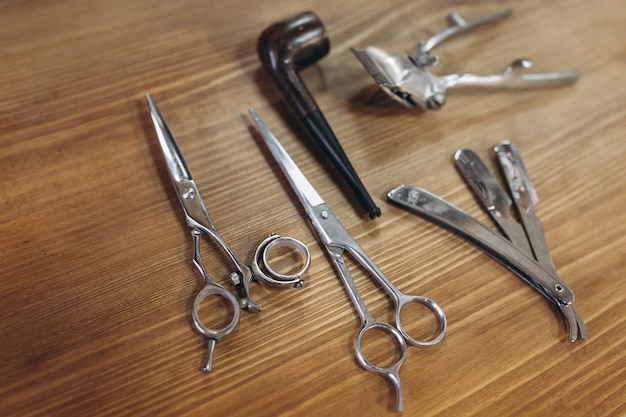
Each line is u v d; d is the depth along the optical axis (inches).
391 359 19.8
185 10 28.3
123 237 21.3
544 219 24.2
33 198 21.8
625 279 23.0
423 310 21.0
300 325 20.2
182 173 22.2
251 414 18.4
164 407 18.3
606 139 27.2
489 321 21.2
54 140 23.3
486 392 19.7
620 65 30.2
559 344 21.0
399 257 22.2
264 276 20.3
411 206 23.0
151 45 26.8
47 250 20.7
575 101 28.4
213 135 24.3
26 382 18.2
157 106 24.9
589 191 25.4
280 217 22.5
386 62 25.0
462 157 25.1
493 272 22.3
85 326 19.4
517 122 27.2
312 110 24.0
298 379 19.2
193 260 20.6
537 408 19.7
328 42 25.8
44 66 25.4
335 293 21.0
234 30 28.0
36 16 26.9
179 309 20.0
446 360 20.1
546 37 30.9
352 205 23.1
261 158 23.9
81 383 18.4
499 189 24.1
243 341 19.6
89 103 24.5
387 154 24.9
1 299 19.5
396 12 30.4
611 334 21.6
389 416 18.8
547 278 21.7
